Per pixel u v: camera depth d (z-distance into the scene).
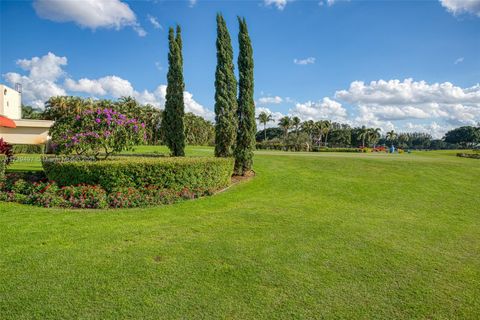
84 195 7.74
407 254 5.00
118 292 3.56
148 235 5.48
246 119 12.66
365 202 8.91
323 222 6.65
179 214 6.96
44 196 7.58
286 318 3.17
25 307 3.22
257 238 5.50
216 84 12.55
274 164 15.15
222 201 8.42
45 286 3.63
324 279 4.03
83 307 3.25
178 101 14.66
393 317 3.25
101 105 47.78
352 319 3.19
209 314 3.19
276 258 4.64
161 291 3.60
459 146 83.50
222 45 12.55
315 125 80.44
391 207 8.44
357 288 3.83
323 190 10.30
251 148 12.74
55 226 5.84
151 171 8.45
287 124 79.81
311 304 3.44
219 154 12.62
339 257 4.77
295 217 6.97
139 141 11.58
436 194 10.34
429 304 3.52
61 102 46.47
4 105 26.27
